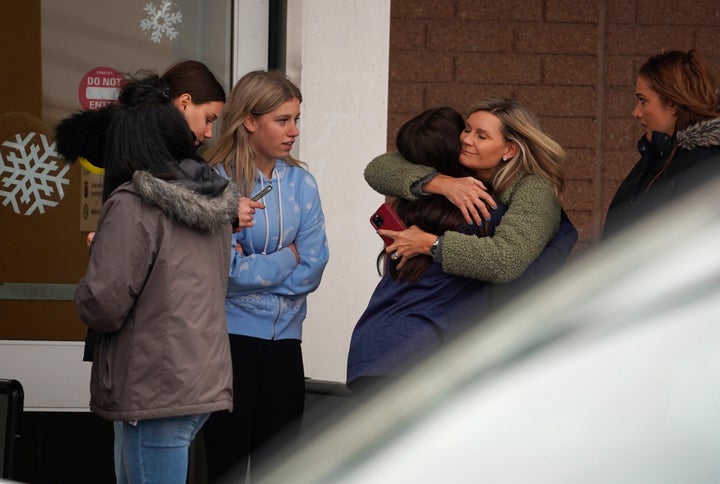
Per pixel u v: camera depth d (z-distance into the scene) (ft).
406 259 26.27
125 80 26.45
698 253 7.75
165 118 23.80
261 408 28.86
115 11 38.37
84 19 38.24
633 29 41.88
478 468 7.53
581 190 42.04
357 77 38.32
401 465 7.71
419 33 41.16
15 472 29.53
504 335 8.14
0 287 38.09
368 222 38.55
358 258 38.55
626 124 42.01
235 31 38.58
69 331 38.45
